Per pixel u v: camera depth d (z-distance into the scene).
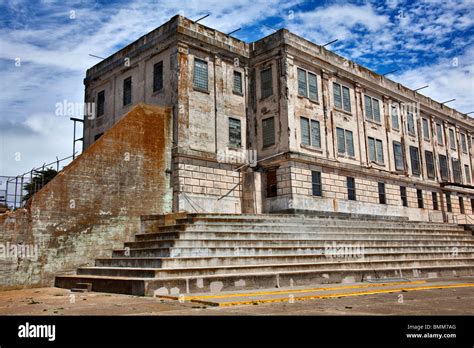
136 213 18.81
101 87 28.09
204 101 23.38
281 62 24.98
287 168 24.08
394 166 31.69
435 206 35.38
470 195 40.09
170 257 12.77
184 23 23.08
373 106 31.19
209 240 14.30
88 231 16.94
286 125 24.23
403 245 20.50
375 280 15.28
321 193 25.45
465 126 41.53
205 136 23.03
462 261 21.02
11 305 9.74
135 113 19.66
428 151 35.84
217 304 9.02
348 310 8.37
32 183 18.91
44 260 15.48
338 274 14.60
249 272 13.00
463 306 9.15
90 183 17.33
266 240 15.73
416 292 12.60
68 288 14.13
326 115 26.92
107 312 8.07
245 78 26.22
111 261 14.60
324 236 19.03
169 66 22.94
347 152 28.00
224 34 25.28
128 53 25.91
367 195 28.72
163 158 20.55
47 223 15.77
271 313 7.90
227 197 23.55
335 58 28.30
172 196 20.69
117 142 18.61
